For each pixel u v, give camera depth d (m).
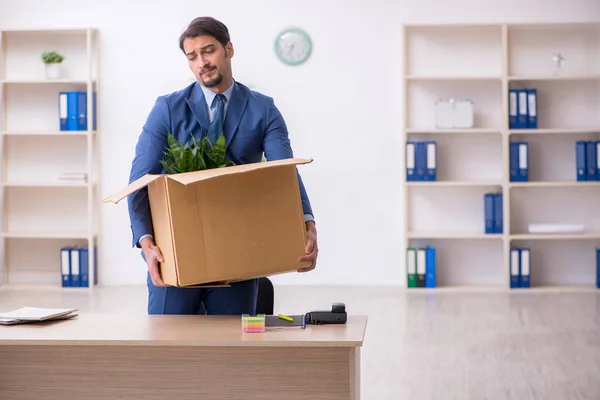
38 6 8.47
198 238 2.98
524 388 4.79
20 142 8.59
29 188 8.63
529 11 8.27
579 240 8.43
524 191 8.42
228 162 3.16
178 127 3.40
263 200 3.07
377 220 8.42
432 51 8.34
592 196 8.39
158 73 8.44
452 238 8.43
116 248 8.54
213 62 3.30
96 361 2.96
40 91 8.55
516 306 7.33
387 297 7.77
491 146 8.37
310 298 7.70
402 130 8.23
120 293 8.04
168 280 3.05
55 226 8.64
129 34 8.43
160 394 2.95
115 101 8.46
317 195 8.44
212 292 3.50
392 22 8.32
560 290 8.09
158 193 3.05
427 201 8.47
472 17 8.29
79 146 8.58
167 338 2.80
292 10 8.34
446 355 5.57
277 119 3.49
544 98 8.36
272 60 8.38
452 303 7.48
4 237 8.55
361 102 8.38
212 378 2.93
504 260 8.12
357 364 2.85
